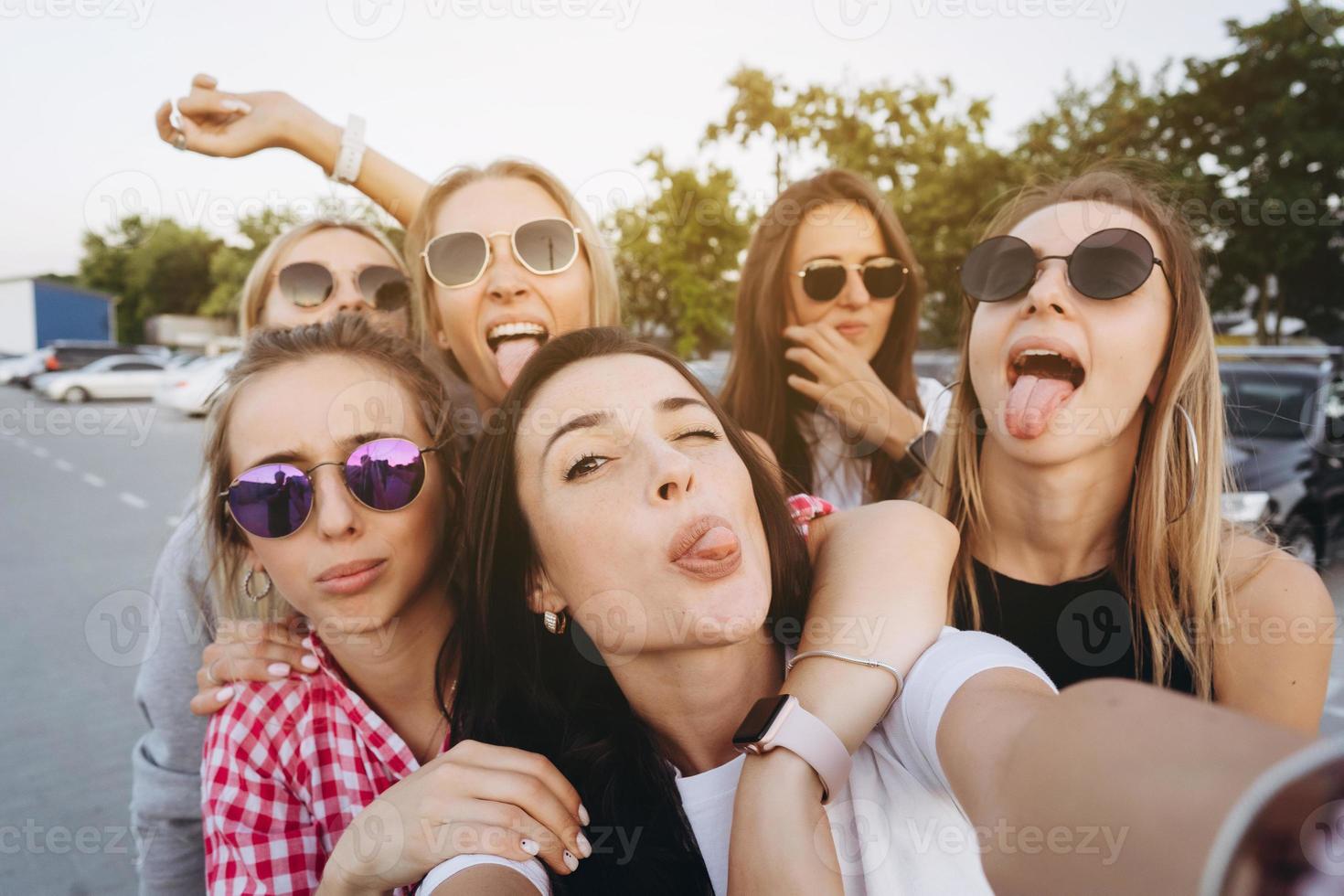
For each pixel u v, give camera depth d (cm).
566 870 72
